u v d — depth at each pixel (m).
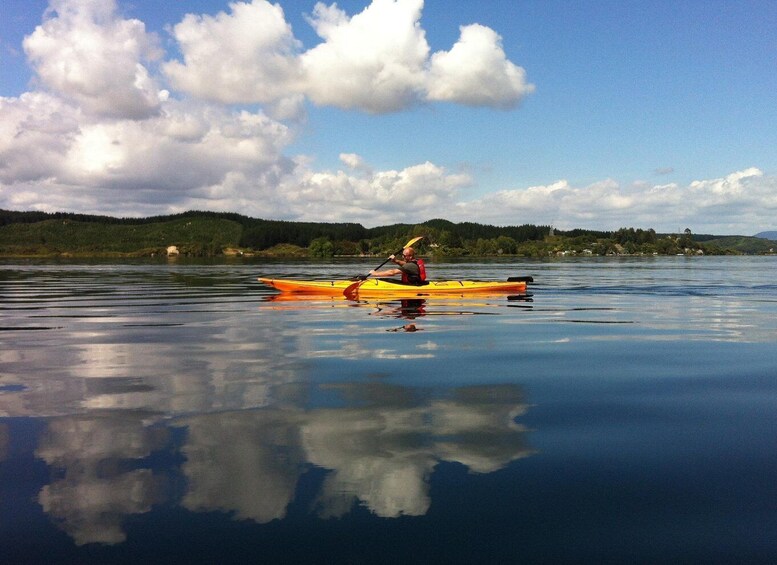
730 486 2.63
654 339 7.09
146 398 4.14
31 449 3.08
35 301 12.69
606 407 3.95
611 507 2.43
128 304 11.88
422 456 3.01
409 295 13.91
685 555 2.05
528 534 2.20
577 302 12.35
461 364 5.43
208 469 2.81
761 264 50.28
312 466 2.86
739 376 4.95
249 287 17.73
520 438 3.30
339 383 4.63
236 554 2.05
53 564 1.99
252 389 4.43
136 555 2.04
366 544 2.12
